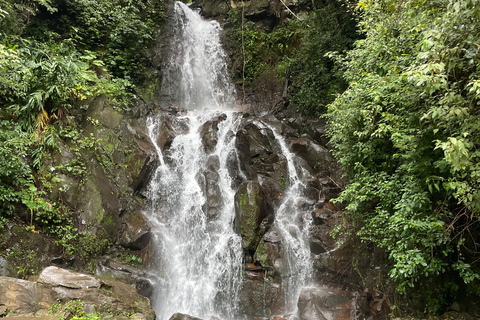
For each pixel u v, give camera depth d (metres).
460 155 3.96
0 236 6.05
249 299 7.22
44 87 7.69
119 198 8.05
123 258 7.34
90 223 7.21
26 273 6.06
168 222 8.47
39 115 7.45
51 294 5.18
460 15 4.13
